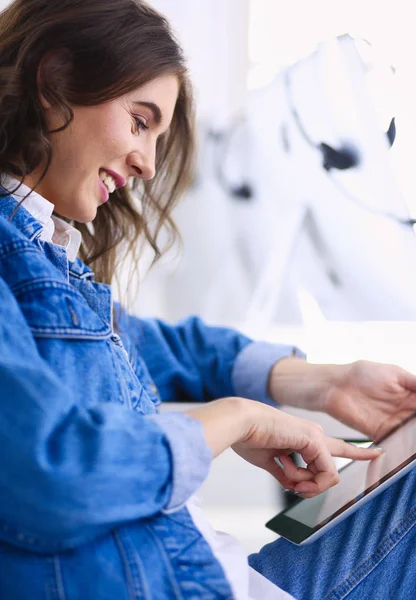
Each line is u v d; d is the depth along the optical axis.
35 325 0.58
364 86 1.91
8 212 0.68
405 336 1.97
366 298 2.04
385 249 1.98
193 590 0.53
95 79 0.69
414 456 0.72
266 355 1.09
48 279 0.60
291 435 0.66
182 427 0.55
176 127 1.01
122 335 1.01
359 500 0.67
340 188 2.00
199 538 0.57
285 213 2.11
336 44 1.94
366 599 0.68
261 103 2.08
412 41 1.85
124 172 0.76
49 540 0.48
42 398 0.47
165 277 2.13
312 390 1.00
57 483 0.45
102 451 0.47
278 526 0.71
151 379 1.11
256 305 2.16
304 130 2.03
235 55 2.07
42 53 0.69
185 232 2.14
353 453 0.78
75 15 0.69
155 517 0.56
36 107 0.70
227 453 1.13
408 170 1.88
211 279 2.21
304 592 0.67
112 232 1.05
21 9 0.73
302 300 2.11
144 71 0.70
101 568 0.51
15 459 0.46
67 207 0.75
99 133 0.71
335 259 2.05
